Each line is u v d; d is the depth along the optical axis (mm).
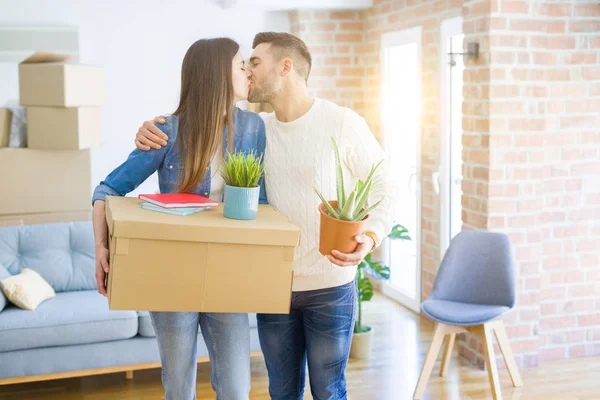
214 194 2346
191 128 2256
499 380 4340
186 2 6266
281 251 2033
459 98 5117
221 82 2258
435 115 5375
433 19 5312
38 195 5637
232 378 2311
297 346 2539
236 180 2096
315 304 2424
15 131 5832
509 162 4395
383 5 6113
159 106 6293
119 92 6184
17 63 5859
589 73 4500
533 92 4387
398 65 5996
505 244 4176
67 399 4094
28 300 4121
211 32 6348
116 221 1921
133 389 4246
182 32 6281
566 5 4402
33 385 4312
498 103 4336
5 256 4547
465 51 4570
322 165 2395
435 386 4262
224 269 2016
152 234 1942
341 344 2455
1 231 4645
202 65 2266
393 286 6246
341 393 2527
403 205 6078
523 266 4484
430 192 5527
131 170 2293
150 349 4207
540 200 4469
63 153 5656
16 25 5852
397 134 6105
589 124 4543
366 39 6477
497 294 4148
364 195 2133
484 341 4027
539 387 4230
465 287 4234
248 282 2035
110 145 6207
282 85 2424
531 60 4355
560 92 4465
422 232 5684
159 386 4293
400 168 6094
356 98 6566
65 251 4688
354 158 2434
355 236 2102
